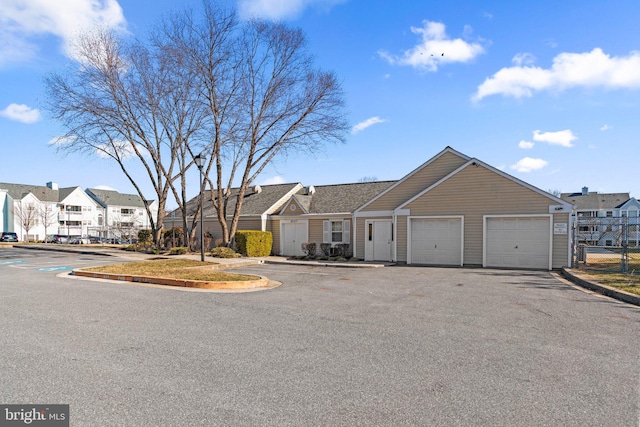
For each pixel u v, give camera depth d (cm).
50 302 825
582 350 520
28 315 700
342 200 2370
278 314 724
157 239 2555
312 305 813
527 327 638
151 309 761
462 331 610
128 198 7100
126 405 353
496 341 557
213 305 807
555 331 614
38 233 5612
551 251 1587
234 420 329
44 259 2017
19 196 5588
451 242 1780
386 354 497
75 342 538
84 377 416
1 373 426
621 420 335
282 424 323
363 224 2058
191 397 371
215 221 2708
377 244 2014
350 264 1767
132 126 2420
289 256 2316
